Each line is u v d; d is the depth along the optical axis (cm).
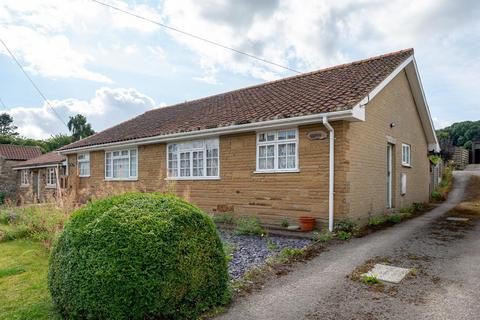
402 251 664
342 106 816
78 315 377
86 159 1797
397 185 1216
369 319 392
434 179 1916
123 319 362
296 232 866
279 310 419
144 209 417
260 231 873
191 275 398
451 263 580
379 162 1077
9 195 2872
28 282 556
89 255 376
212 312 412
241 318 398
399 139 1252
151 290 368
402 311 409
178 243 395
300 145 941
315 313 409
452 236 789
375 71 1070
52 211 919
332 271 559
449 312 402
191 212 428
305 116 868
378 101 1075
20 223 1022
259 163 1036
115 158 1598
